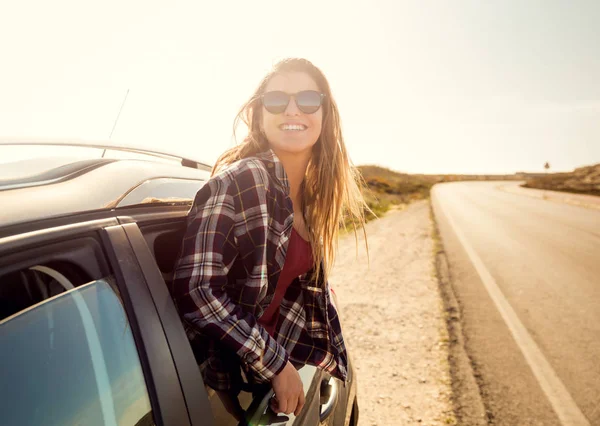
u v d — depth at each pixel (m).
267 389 1.15
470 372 3.48
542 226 13.41
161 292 0.87
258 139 1.28
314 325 1.36
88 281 0.77
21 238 0.67
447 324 4.56
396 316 4.87
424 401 3.11
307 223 1.41
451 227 13.36
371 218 15.17
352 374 2.10
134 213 0.95
